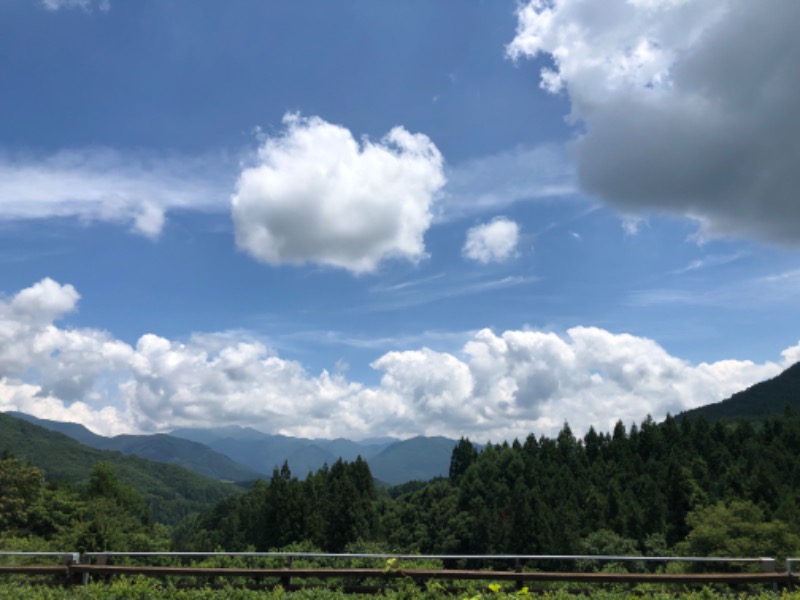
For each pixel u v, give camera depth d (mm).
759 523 56469
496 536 91438
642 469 112875
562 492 101812
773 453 102875
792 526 60938
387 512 121938
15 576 9008
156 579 9266
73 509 59875
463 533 98500
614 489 95250
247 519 105438
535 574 9125
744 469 95125
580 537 81500
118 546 46219
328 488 104750
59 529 55062
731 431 126375
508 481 117375
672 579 9180
